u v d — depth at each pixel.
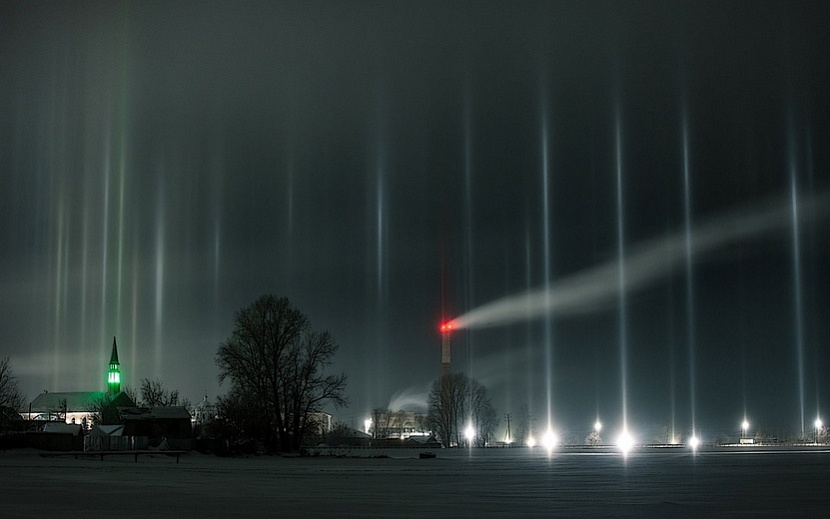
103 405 196.50
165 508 35.88
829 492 45.94
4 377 166.12
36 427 152.62
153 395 187.12
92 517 31.86
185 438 152.88
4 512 33.97
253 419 140.38
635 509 35.22
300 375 143.62
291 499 41.09
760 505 37.31
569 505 37.31
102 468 83.81
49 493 45.41
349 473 74.19
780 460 104.62
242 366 141.38
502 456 132.62
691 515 32.62
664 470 76.00
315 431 148.62
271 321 143.25
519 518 31.31
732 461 101.62
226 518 31.41
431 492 46.59
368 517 31.83
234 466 93.31
